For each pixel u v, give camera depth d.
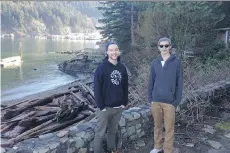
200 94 6.49
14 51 58.94
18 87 22.23
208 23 16.98
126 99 4.16
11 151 3.97
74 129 4.37
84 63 32.44
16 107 13.16
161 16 18.42
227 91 7.59
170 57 4.14
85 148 4.28
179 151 4.71
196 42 16.41
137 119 5.04
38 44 90.00
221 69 10.09
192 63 12.43
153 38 18.41
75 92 15.81
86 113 11.06
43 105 12.84
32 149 3.81
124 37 31.75
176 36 16.20
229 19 21.64
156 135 4.52
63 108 10.42
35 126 10.26
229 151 4.77
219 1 20.02
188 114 5.99
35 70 32.34
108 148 4.38
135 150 4.74
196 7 17.00
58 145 3.98
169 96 4.15
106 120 4.06
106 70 3.89
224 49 16.66
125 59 23.80
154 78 4.35
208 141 5.09
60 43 101.75
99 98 3.88
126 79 4.11
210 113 6.49
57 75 28.92
